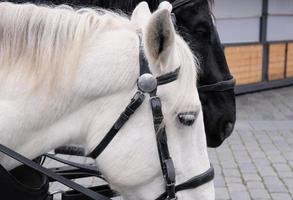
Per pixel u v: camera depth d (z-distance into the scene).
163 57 1.47
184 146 1.58
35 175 1.77
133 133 1.52
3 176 1.48
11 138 1.49
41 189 1.63
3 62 1.52
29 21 1.53
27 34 1.52
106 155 1.54
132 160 1.53
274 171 4.91
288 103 8.62
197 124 1.61
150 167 1.54
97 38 1.53
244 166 5.06
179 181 1.59
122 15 1.90
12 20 1.53
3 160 1.57
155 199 1.58
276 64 10.07
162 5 1.73
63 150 1.99
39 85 1.50
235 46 9.12
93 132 1.54
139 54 1.51
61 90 1.51
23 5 1.57
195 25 2.54
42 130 1.54
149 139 1.52
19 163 1.60
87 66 1.50
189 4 2.54
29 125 1.51
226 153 5.52
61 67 1.50
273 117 7.48
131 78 1.50
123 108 1.51
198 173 1.61
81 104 1.53
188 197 1.61
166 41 1.45
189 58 1.55
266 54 9.80
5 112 1.48
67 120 1.55
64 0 2.38
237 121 7.14
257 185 4.54
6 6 1.56
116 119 1.52
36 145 1.54
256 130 6.58
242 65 9.34
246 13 9.23
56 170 2.11
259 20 9.59
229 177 4.75
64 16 1.55
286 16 10.09
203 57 2.53
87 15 1.57
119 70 1.50
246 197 4.26
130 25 1.61
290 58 10.36
